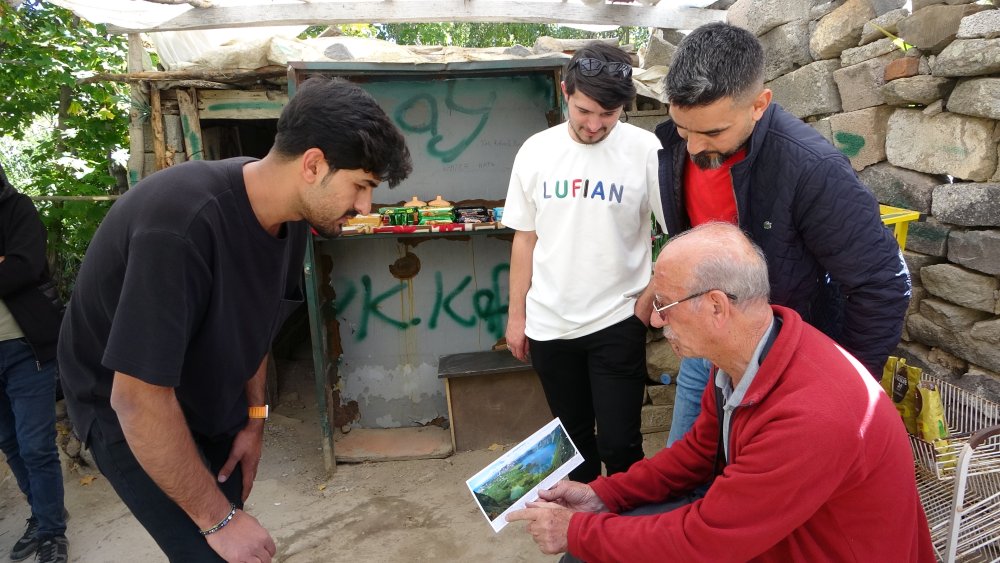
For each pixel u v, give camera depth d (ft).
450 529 10.12
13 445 9.57
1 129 15.90
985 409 7.45
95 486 11.57
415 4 12.39
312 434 13.50
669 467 6.33
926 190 8.75
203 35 15.20
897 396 7.07
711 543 4.81
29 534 9.86
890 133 9.30
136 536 10.17
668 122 7.06
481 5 12.58
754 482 4.59
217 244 4.92
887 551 4.76
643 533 5.17
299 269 6.33
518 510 5.86
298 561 9.55
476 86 12.53
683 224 7.47
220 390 5.72
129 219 4.78
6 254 8.66
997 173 7.86
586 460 9.21
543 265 8.45
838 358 4.87
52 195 15.21
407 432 13.24
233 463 6.36
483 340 13.38
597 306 8.14
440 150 12.74
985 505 6.84
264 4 12.16
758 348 5.01
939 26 8.11
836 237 5.72
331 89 4.83
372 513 10.66
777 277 6.24
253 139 16.92
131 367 4.57
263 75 12.29
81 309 5.18
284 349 17.15
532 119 12.76
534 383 12.55
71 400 5.61
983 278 8.05
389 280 13.03
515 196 8.73
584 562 5.67
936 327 8.79
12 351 8.84
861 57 9.55
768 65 11.80
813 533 4.89
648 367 12.29
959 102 8.00
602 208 8.00
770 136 5.93
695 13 13.05
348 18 12.34
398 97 12.42
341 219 5.13
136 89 12.82
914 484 4.86
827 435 4.41
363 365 13.29
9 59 14.40
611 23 12.98
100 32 14.65
